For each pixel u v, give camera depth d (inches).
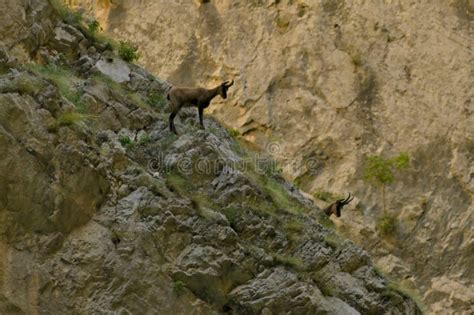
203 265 2079.2
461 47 4365.2
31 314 1931.6
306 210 2551.7
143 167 2242.9
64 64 2485.2
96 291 1990.7
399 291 2342.5
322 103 4338.1
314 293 2148.1
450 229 4173.2
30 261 1957.4
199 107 2437.3
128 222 2069.4
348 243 2358.5
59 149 2031.3
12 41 2351.1
